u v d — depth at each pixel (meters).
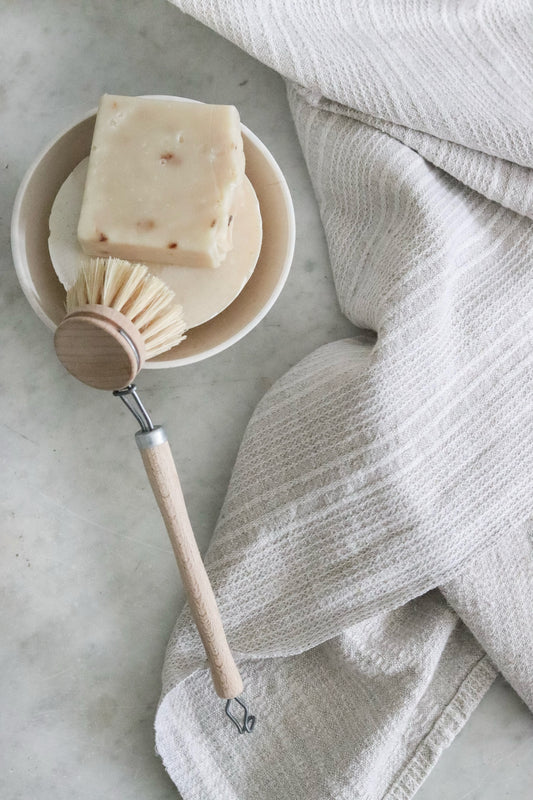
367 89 0.55
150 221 0.51
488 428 0.55
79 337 0.46
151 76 0.60
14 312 0.58
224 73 0.60
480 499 0.55
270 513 0.55
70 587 0.58
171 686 0.55
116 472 0.59
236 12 0.54
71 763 0.58
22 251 0.52
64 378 0.59
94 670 0.58
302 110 0.57
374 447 0.54
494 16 0.57
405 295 0.54
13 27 0.59
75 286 0.49
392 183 0.55
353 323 0.60
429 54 0.56
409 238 0.55
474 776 0.59
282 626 0.56
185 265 0.53
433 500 0.54
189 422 0.59
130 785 0.58
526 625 0.57
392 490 0.54
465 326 0.56
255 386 0.60
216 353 0.56
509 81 0.56
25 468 0.58
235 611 0.56
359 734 0.57
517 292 0.56
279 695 0.59
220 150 0.51
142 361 0.48
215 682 0.52
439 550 0.54
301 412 0.56
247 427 0.58
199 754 0.57
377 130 0.56
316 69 0.55
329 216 0.59
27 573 0.58
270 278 0.55
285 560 0.56
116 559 0.59
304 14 0.55
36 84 0.59
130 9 0.59
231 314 0.56
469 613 0.57
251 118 0.60
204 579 0.51
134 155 0.51
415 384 0.54
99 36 0.59
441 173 0.57
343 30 0.56
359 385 0.54
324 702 0.58
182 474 0.59
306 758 0.58
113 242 0.51
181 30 0.60
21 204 0.52
